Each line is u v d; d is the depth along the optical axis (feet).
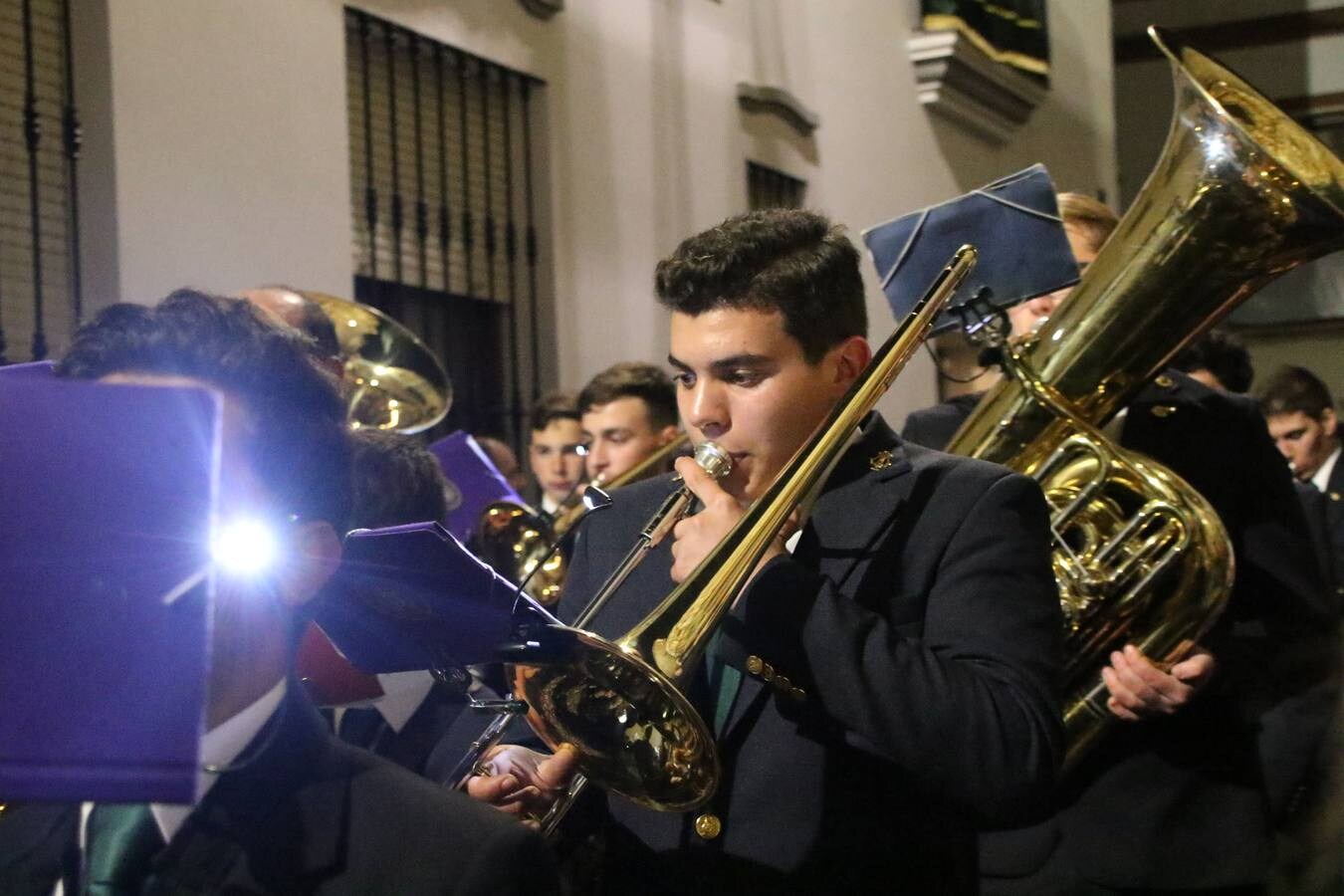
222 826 4.19
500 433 19.61
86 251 14.07
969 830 6.58
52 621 3.43
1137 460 8.67
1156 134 44.73
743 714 6.33
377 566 5.07
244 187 15.25
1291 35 44.09
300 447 4.43
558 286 19.83
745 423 6.30
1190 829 9.05
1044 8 32.65
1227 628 9.39
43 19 14.43
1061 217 9.62
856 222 26.76
